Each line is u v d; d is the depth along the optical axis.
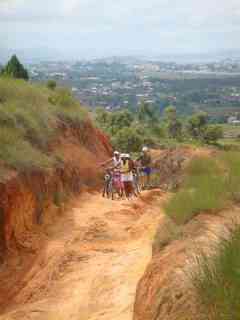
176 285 5.34
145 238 11.20
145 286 6.29
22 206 11.99
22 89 19.47
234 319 4.02
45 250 11.27
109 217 13.90
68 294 8.88
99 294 8.38
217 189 8.70
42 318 8.09
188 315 4.63
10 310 9.00
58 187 15.11
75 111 22.14
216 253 5.10
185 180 12.38
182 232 7.46
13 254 10.93
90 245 11.47
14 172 12.27
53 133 17.92
